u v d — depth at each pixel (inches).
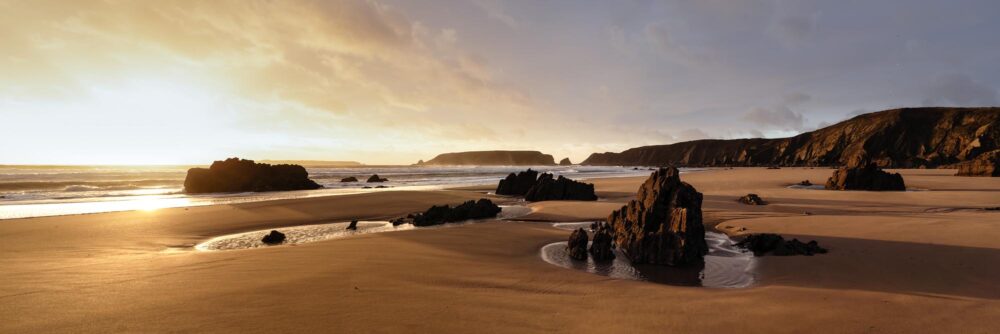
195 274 353.1
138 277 343.3
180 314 252.8
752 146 7504.9
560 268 402.9
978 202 951.6
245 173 1662.2
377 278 342.0
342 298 285.4
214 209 893.2
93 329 231.3
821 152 5802.2
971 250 430.3
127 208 927.7
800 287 324.5
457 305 273.4
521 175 1443.2
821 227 601.9
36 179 1973.4
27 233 604.1
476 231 621.9
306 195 1369.3
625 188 1596.9
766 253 479.2
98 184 1788.9
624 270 414.6
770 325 236.5
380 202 1055.6
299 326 233.0
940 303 269.9
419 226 725.9
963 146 4325.8
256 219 778.8
